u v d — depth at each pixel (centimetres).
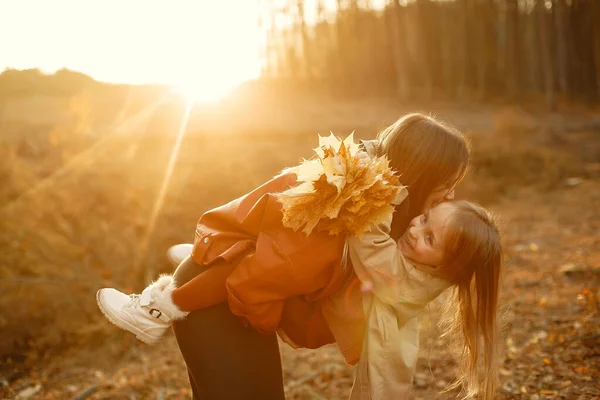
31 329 566
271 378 247
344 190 217
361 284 236
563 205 1126
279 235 229
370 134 1892
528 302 575
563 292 604
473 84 3712
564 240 855
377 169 220
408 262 231
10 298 575
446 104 3306
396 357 229
